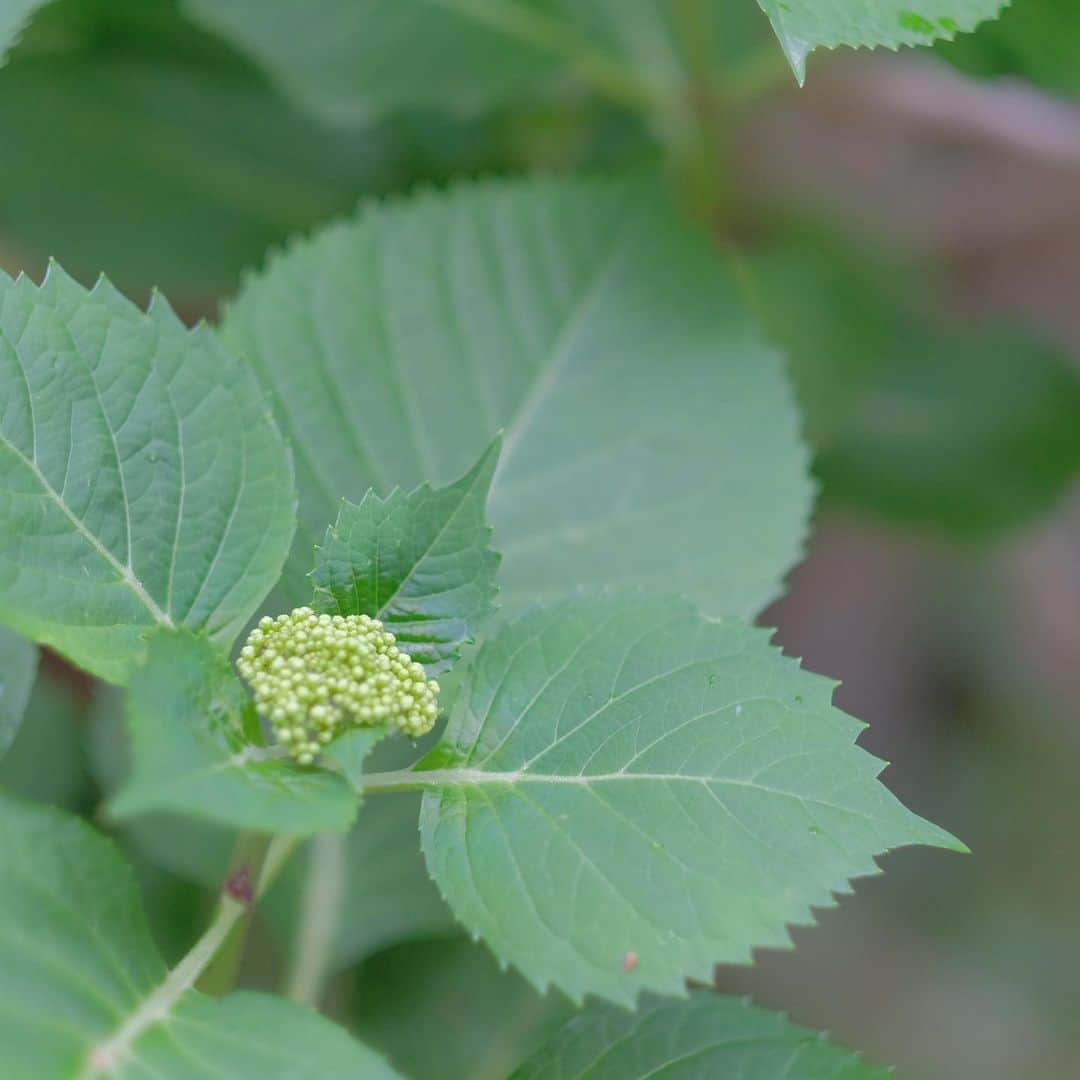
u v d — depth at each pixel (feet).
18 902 3.07
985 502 4.21
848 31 3.27
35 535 3.18
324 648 3.16
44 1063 3.04
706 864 3.14
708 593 3.51
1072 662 5.21
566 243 3.64
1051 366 4.26
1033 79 3.66
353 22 3.92
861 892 4.69
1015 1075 4.35
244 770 3.11
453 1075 3.52
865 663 5.21
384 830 3.52
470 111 4.02
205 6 3.88
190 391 3.22
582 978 3.11
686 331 3.61
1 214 4.03
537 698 3.19
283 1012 3.09
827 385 4.07
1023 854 4.76
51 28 4.17
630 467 3.55
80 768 3.64
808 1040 3.27
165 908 3.59
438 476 3.53
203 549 3.21
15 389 3.18
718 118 4.09
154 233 4.10
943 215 5.01
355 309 3.57
